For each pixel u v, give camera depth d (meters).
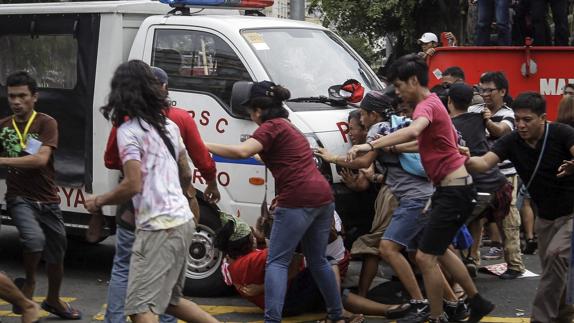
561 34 11.30
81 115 8.63
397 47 20.42
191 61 8.37
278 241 6.69
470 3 13.59
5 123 7.11
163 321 6.23
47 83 8.89
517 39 11.62
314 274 6.93
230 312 7.81
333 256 7.45
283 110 6.79
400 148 7.19
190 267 8.24
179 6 8.73
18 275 9.16
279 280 6.65
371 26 20.28
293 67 8.39
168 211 5.47
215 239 7.91
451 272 6.99
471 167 6.64
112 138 5.81
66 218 8.80
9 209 7.20
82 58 8.65
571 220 6.30
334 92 8.40
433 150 6.69
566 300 6.33
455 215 6.66
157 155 5.50
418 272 8.42
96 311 7.86
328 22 19.91
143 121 5.48
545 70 10.22
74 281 8.95
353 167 7.26
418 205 7.21
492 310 7.18
